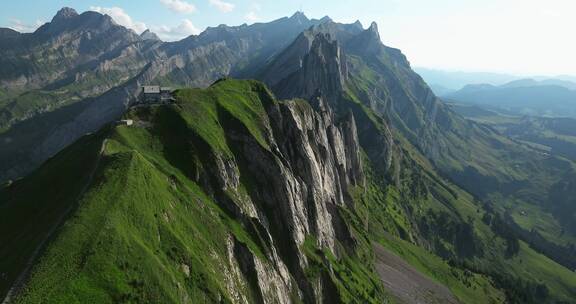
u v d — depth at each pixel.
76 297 69.88
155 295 80.06
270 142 170.12
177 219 104.25
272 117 190.38
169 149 133.38
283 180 153.38
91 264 75.56
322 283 151.12
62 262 73.81
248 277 116.44
